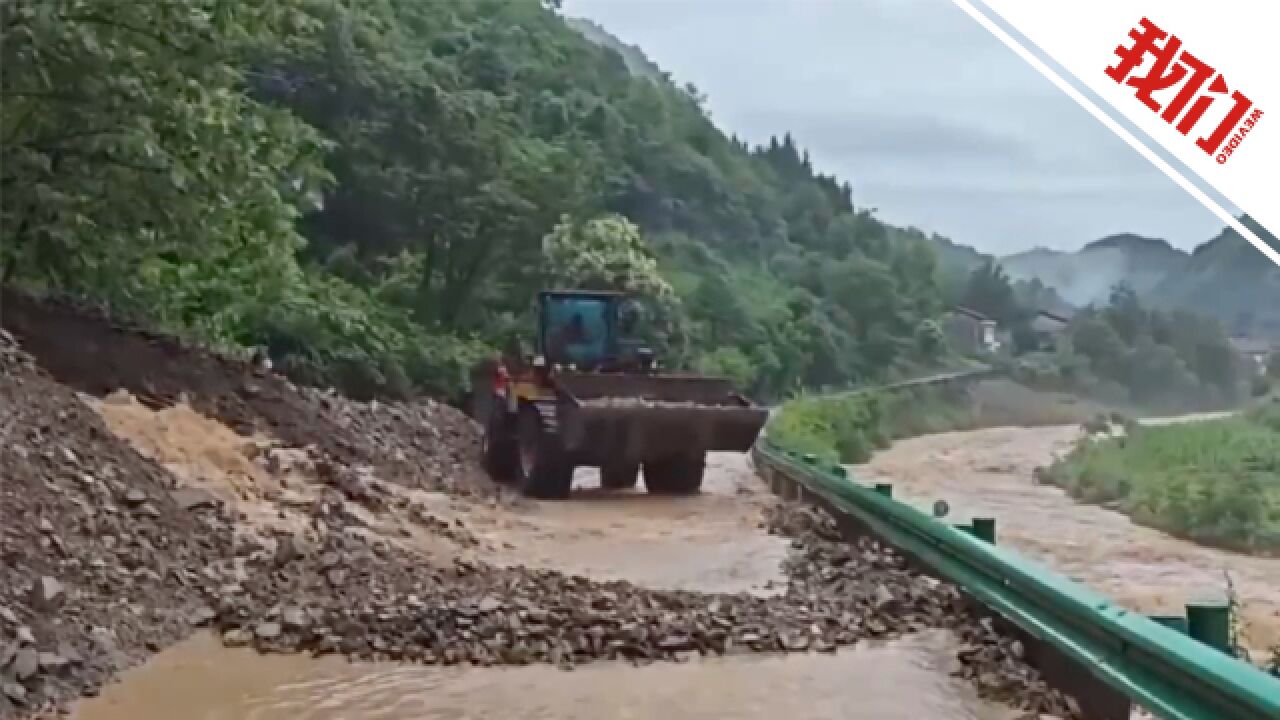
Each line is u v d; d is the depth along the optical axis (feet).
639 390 60.75
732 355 178.19
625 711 23.44
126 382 49.21
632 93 251.39
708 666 26.78
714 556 42.14
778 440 87.04
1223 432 89.51
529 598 30.94
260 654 27.07
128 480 34.50
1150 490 62.59
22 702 22.41
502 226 129.18
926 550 34.17
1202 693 16.71
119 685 24.45
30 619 25.05
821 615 30.48
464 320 129.18
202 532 33.73
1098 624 20.57
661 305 140.56
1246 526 50.06
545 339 66.69
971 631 28.71
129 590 28.81
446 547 40.19
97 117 50.49
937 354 241.76
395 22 164.25
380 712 23.26
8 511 28.81
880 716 23.16
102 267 56.75
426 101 127.54
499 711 23.38
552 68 219.00
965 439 146.41
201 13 51.70
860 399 156.35
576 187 141.69
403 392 90.68
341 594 30.91
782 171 311.68
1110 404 170.71
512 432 64.75
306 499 40.40
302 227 119.96
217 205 56.95
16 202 51.57
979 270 292.81
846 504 45.96
